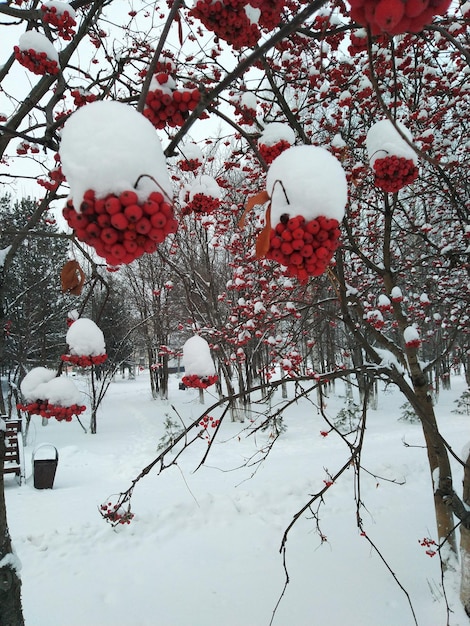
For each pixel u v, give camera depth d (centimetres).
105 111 127
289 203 145
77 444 1319
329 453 1021
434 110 577
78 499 769
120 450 1231
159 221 114
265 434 1281
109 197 117
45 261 1466
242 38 188
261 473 859
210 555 576
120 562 562
